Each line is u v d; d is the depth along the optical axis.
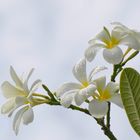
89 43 1.35
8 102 1.37
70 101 1.28
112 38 1.34
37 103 1.36
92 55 1.32
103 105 1.29
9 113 1.35
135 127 1.28
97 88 1.31
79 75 1.33
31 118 1.33
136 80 1.27
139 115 1.27
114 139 1.30
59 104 1.36
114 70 1.32
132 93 1.27
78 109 1.31
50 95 1.35
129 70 1.27
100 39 1.34
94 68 1.33
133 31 1.33
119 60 1.30
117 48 1.32
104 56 1.31
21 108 1.36
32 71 1.38
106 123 1.30
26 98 1.35
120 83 1.27
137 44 1.32
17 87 1.38
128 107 1.27
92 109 1.29
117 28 1.34
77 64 1.34
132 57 1.33
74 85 1.32
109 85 1.31
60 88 1.32
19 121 1.35
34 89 1.34
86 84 1.33
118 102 1.29
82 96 1.28
